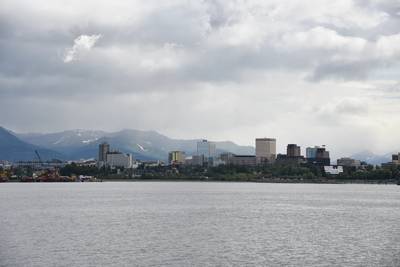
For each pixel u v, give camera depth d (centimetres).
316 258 9156
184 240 11100
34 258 8950
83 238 11206
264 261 8875
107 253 9456
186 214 17512
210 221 15138
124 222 14600
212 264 8631
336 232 12681
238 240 11181
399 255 9444
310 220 15738
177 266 8450
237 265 8562
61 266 8356
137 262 8712
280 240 11219
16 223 14188
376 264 8681
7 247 10012
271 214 17838
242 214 17725
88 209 19525
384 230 13162
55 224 13975
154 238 11338
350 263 8750
